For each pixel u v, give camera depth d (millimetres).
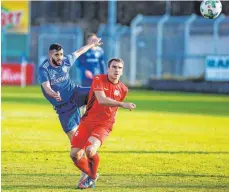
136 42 83562
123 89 20750
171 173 23719
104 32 88375
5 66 88500
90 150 20234
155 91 79875
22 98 63094
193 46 80375
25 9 90500
